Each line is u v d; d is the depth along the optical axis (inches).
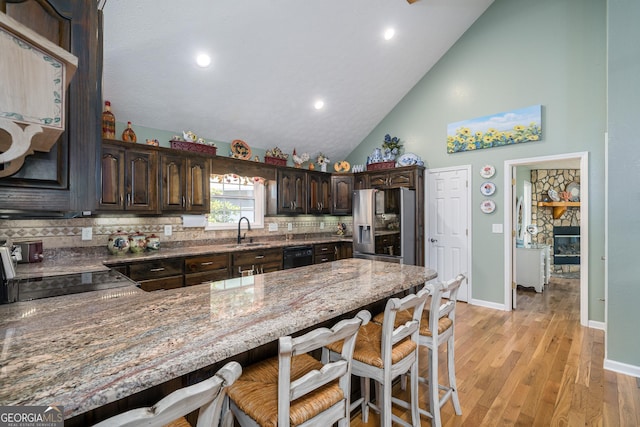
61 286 69.9
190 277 126.3
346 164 214.2
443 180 178.9
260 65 134.6
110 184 114.6
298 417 38.9
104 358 32.6
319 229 218.5
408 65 173.5
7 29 23.0
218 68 127.3
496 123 158.9
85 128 31.8
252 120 162.2
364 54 153.6
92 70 32.3
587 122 134.3
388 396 54.7
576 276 246.2
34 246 103.6
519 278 201.9
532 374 93.4
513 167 159.8
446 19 156.8
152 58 113.2
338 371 43.2
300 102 165.0
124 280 77.3
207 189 143.8
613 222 95.2
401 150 197.6
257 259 151.2
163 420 24.9
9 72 23.5
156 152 127.0
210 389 27.5
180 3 101.6
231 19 112.8
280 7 116.6
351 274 79.5
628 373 92.3
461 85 172.2
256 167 166.4
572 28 138.9
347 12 130.5
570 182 275.0
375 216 176.2
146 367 30.8
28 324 42.9
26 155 28.6
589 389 85.0
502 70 158.2
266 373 48.0
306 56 140.7
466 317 144.9
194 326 42.1
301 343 36.0
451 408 77.8
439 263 179.3
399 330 57.6
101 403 26.6
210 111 145.6
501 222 157.6
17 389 26.4
